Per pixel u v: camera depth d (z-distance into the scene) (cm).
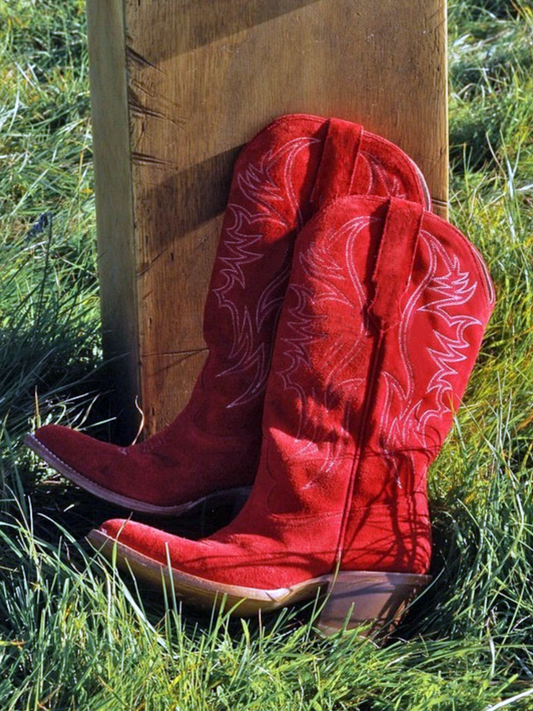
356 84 171
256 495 155
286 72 167
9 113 268
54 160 266
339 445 154
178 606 156
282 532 150
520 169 264
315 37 167
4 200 255
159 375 178
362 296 157
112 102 170
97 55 175
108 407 195
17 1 317
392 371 156
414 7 169
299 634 147
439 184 178
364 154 167
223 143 168
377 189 168
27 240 219
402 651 149
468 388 195
